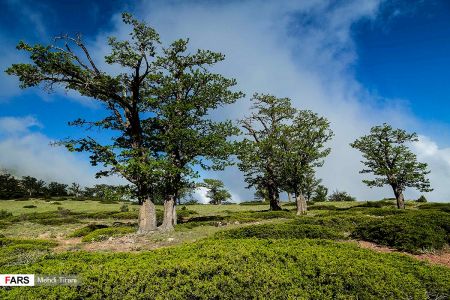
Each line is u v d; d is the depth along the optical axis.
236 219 26.55
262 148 33.97
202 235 18.72
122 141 22.70
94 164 20.64
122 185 21.41
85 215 41.31
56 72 19.08
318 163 33.41
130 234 20.41
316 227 15.12
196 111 24.09
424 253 12.09
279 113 37.34
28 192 87.69
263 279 6.34
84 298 6.13
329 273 6.51
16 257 11.16
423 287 6.37
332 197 77.19
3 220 36.62
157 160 21.27
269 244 9.30
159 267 6.79
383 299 5.93
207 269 6.59
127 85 21.97
